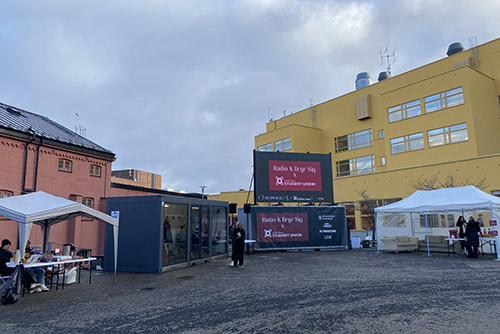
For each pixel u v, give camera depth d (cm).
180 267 1373
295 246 1972
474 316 626
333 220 2073
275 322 618
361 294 825
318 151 4147
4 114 1723
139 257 1295
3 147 1495
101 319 664
